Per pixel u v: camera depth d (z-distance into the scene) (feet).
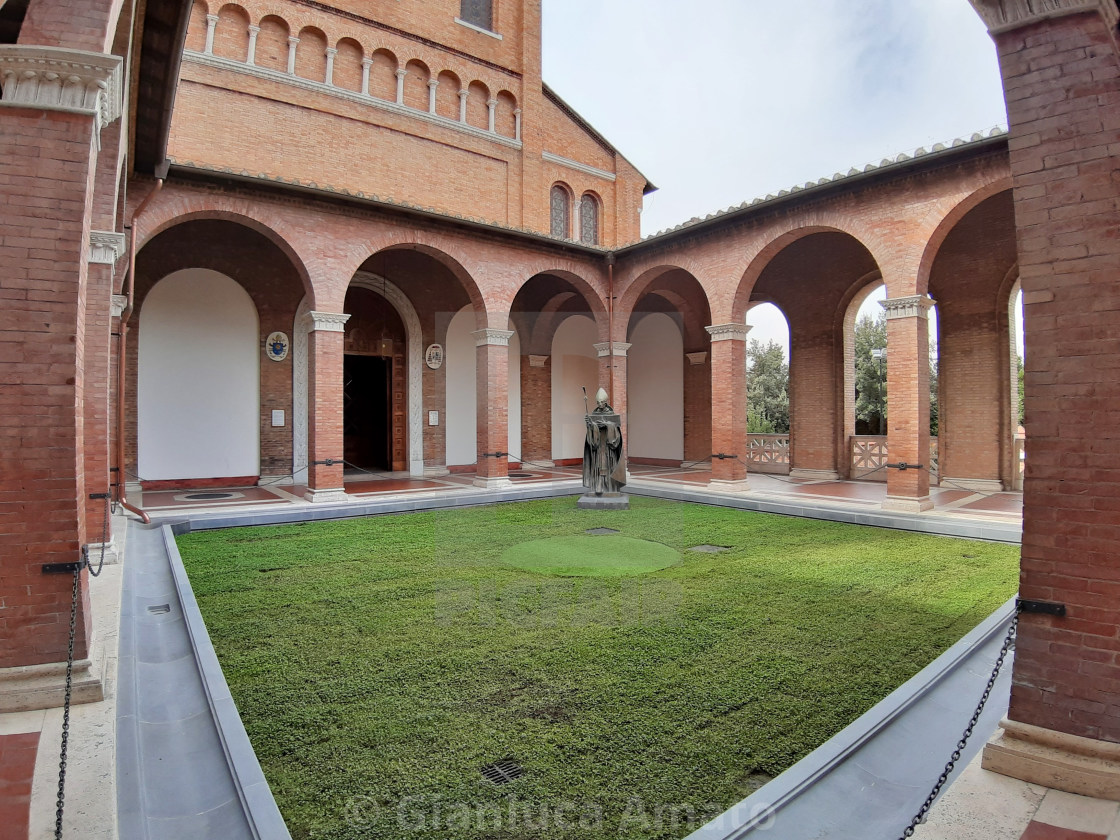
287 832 7.74
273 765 9.70
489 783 9.23
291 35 46.93
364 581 20.35
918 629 16.02
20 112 10.99
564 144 63.21
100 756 9.57
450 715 11.34
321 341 36.78
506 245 44.09
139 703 11.71
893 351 33.99
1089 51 8.96
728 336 41.70
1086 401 8.91
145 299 41.14
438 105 54.65
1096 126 8.89
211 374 43.32
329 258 37.11
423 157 52.95
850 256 47.85
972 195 31.07
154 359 41.42
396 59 52.24
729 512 36.01
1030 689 9.27
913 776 9.36
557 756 9.98
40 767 9.25
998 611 16.78
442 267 52.44
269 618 16.67
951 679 12.67
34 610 11.37
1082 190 8.97
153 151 28.02
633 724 11.00
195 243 42.39
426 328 52.54
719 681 12.79
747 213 39.63
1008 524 28.53
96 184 21.68
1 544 11.14
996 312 42.14
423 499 36.47
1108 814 8.13
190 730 10.84
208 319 43.29
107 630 14.66
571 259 47.42
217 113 43.83
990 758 9.25
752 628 16.02
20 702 10.94
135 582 19.98
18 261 10.98
